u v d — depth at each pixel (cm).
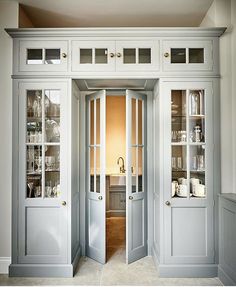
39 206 250
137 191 286
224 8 255
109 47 254
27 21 285
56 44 253
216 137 252
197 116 255
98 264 275
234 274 215
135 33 251
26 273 246
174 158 255
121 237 369
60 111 252
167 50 253
